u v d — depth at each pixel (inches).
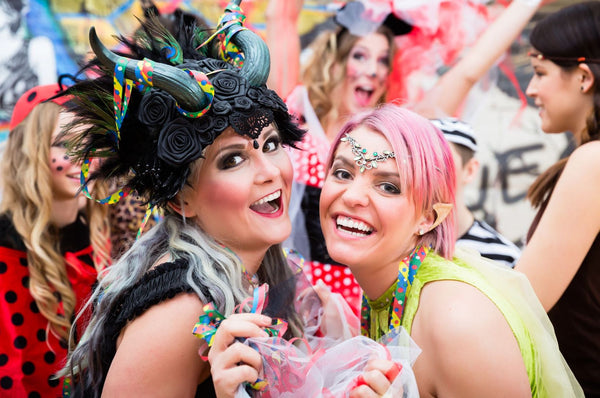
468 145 76.6
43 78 102.1
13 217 66.6
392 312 45.9
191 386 39.4
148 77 38.2
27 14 101.3
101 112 42.4
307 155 86.3
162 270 40.3
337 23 98.9
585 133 65.4
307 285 51.1
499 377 37.8
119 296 41.1
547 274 60.3
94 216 71.4
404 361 38.5
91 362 41.7
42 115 68.1
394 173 43.3
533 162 104.3
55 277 66.2
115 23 102.0
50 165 67.6
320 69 98.9
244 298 41.3
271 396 37.8
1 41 101.3
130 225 75.4
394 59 99.7
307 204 82.6
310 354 43.3
